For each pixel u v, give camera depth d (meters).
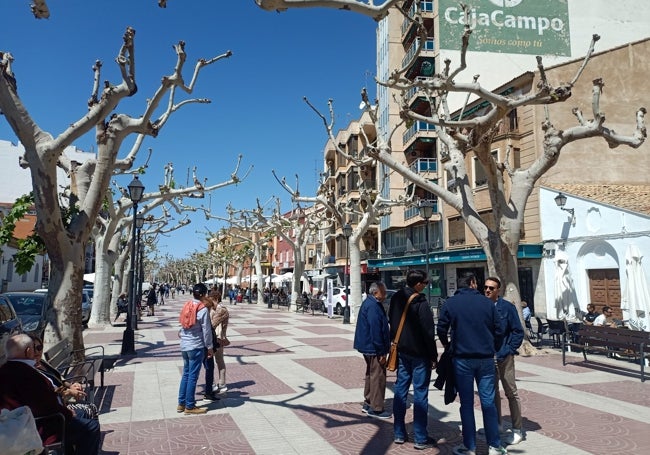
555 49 30.52
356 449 5.03
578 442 5.20
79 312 8.45
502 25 30.34
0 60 7.82
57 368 5.69
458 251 26.36
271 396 7.38
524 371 9.55
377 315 6.20
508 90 24.97
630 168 23.28
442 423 6.00
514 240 11.99
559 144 11.72
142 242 29.77
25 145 7.98
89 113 7.87
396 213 34.91
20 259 9.14
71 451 4.01
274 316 25.86
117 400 7.15
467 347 4.75
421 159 31.83
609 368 9.91
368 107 13.45
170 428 5.75
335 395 7.45
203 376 9.02
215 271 67.88
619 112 23.55
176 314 29.14
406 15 8.19
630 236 17.86
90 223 8.73
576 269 20.08
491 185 12.23
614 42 30.77
